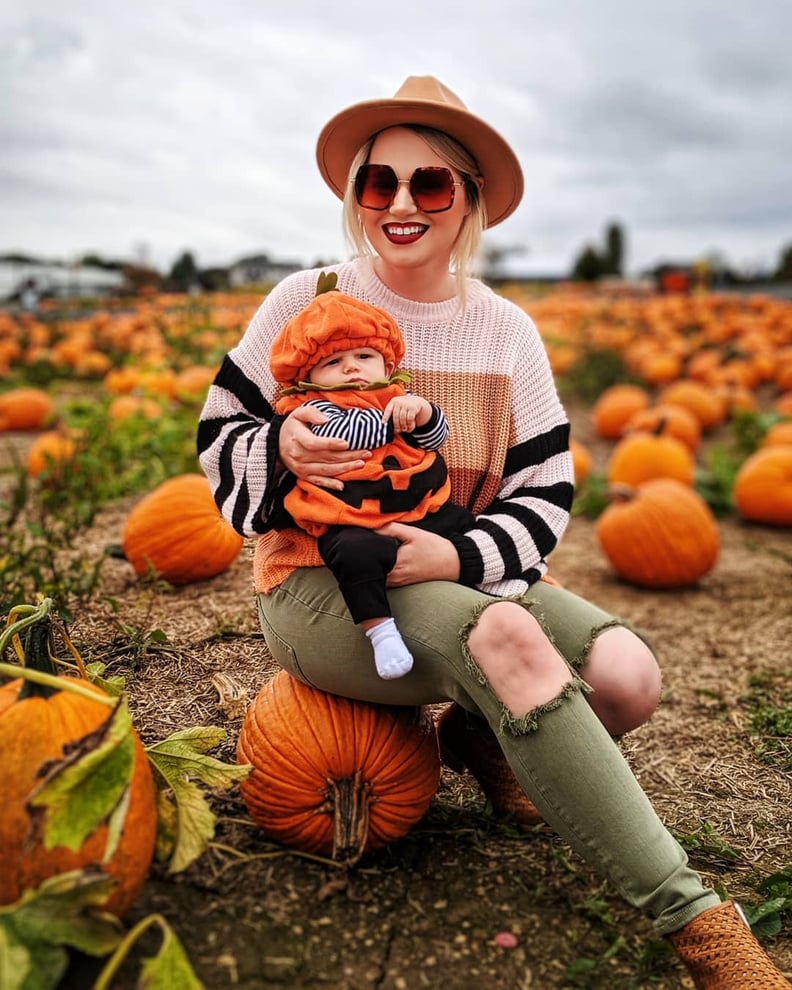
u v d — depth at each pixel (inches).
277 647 98.1
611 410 409.4
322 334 91.2
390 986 79.7
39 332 652.7
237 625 145.9
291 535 95.1
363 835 91.4
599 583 227.5
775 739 140.3
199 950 79.8
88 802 74.3
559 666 84.8
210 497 174.9
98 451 248.2
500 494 106.3
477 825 105.0
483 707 86.6
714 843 109.9
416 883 93.5
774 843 112.0
